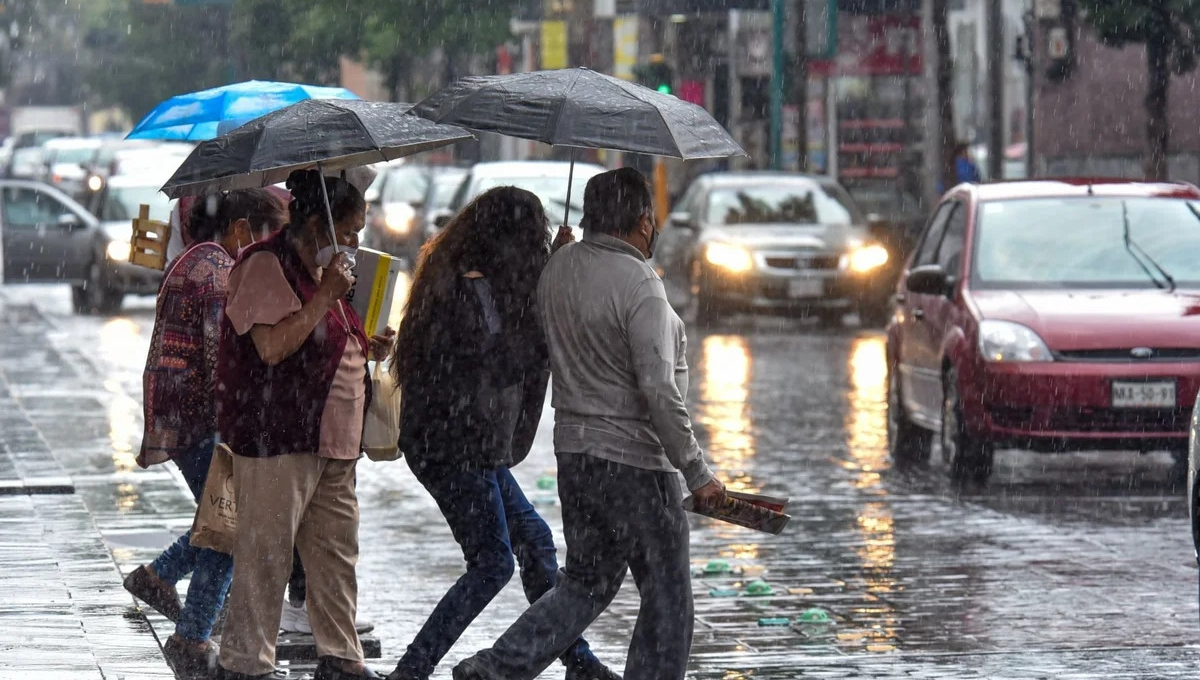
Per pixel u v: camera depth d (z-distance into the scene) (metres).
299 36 121.56
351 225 16.50
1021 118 146.62
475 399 16.72
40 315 66.88
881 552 25.67
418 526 27.67
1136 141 88.50
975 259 33.06
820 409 41.66
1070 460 34.56
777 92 87.94
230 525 17.25
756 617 21.70
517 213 16.73
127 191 71.75
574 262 15.70
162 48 162.62
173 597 19.19
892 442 35.12
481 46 118.12
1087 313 31.14
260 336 16.14
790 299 61.94
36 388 42.34
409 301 16.91
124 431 34.69
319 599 16.94
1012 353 30.62
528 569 17.39
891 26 95.69
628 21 113.12
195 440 18.22
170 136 19.98
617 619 21.89
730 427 38.75
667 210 92.88
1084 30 75.94
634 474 15.52
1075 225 33.59
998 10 78.25
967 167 76.81
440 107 16.00
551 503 29.73
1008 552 25.59
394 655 19.89
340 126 16.47
